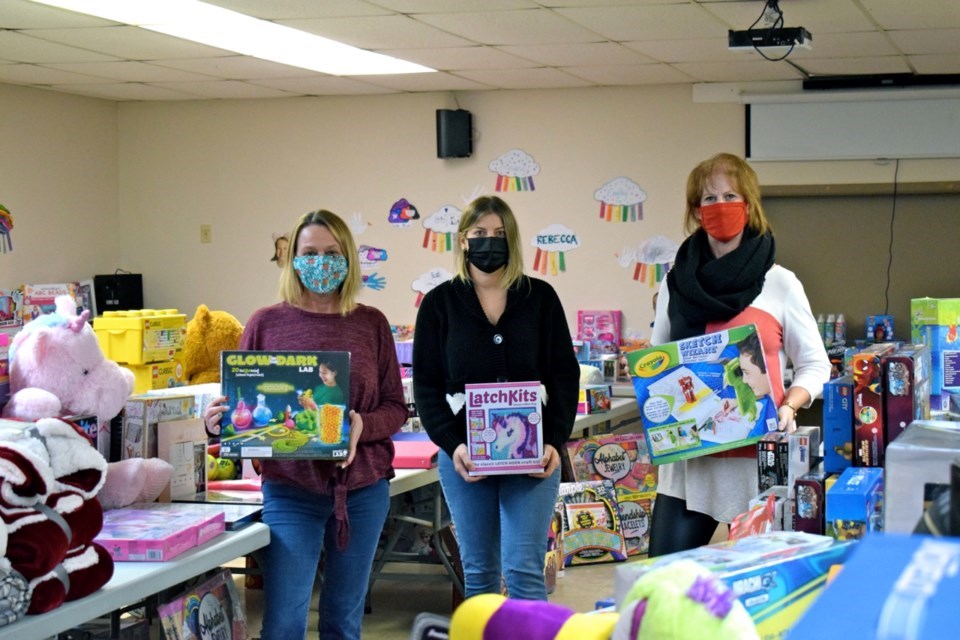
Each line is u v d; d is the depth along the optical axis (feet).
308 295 10.96
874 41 20.22
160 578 8.70
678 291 10.27
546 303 10.89
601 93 26.43
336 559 10.76
